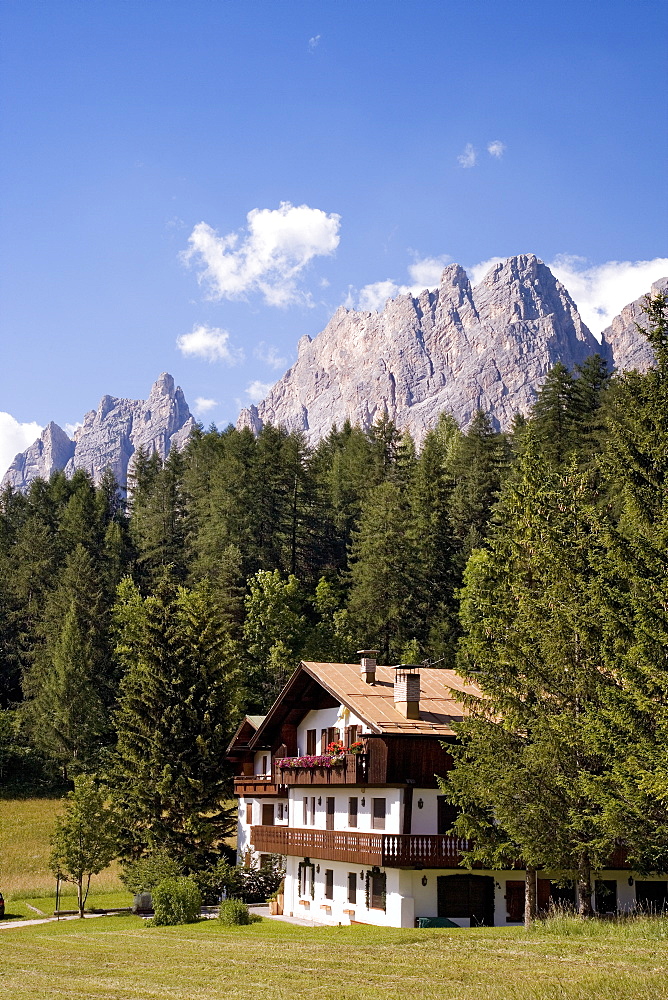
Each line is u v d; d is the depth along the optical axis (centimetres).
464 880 3616
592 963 2166
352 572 8425
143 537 10519
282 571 9494
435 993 1952
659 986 1848
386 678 4291
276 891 4834
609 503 3183
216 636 5844
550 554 3144
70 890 5309
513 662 3183
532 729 3077
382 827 3738
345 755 3866
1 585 10394
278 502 9644
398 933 2884
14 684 9925
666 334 2955
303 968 2347
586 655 3033
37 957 2811
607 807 2662
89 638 8556
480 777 3166
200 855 5272
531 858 3003
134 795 5312
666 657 2583
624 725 2648
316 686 4450
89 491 12219
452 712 3934
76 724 8212
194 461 12281
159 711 5553
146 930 3494
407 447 11012
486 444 8775
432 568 8094
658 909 3562
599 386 8475
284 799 4981
